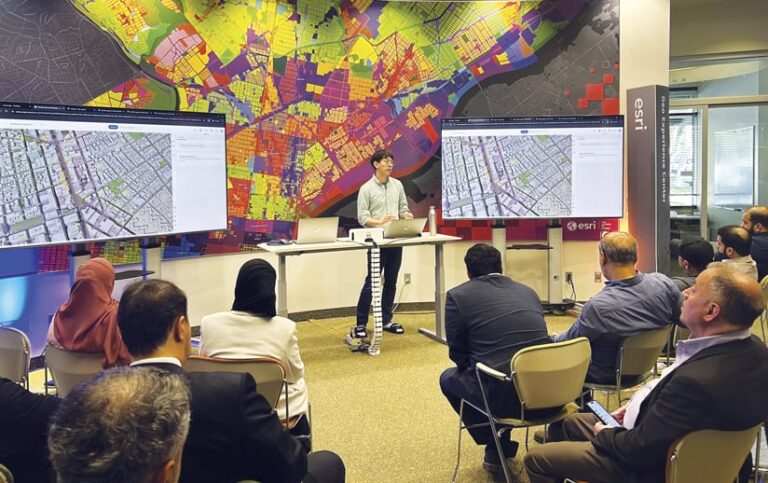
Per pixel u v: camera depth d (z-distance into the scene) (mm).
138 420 749
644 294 2508
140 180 4125
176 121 4305
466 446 2861
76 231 3820
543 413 2311
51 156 3672
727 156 6500
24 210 3564
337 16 5344
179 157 4348
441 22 5574
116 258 4406
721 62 6477
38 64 3961
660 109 5164
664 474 1569
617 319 2484
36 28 3941
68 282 4230
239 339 2113
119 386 786
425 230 5695
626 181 5555
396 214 5172
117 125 3979
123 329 1349
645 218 5281
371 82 5488
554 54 5590
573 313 5535
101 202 3930
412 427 3090
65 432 742
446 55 5598
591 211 5375
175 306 1371
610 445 1684
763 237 3973
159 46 4527
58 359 2223
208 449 1249
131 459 733
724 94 6492
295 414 2223
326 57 5328
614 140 5301
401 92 5562
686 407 1473
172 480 811
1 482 1260
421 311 5836
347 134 5461
